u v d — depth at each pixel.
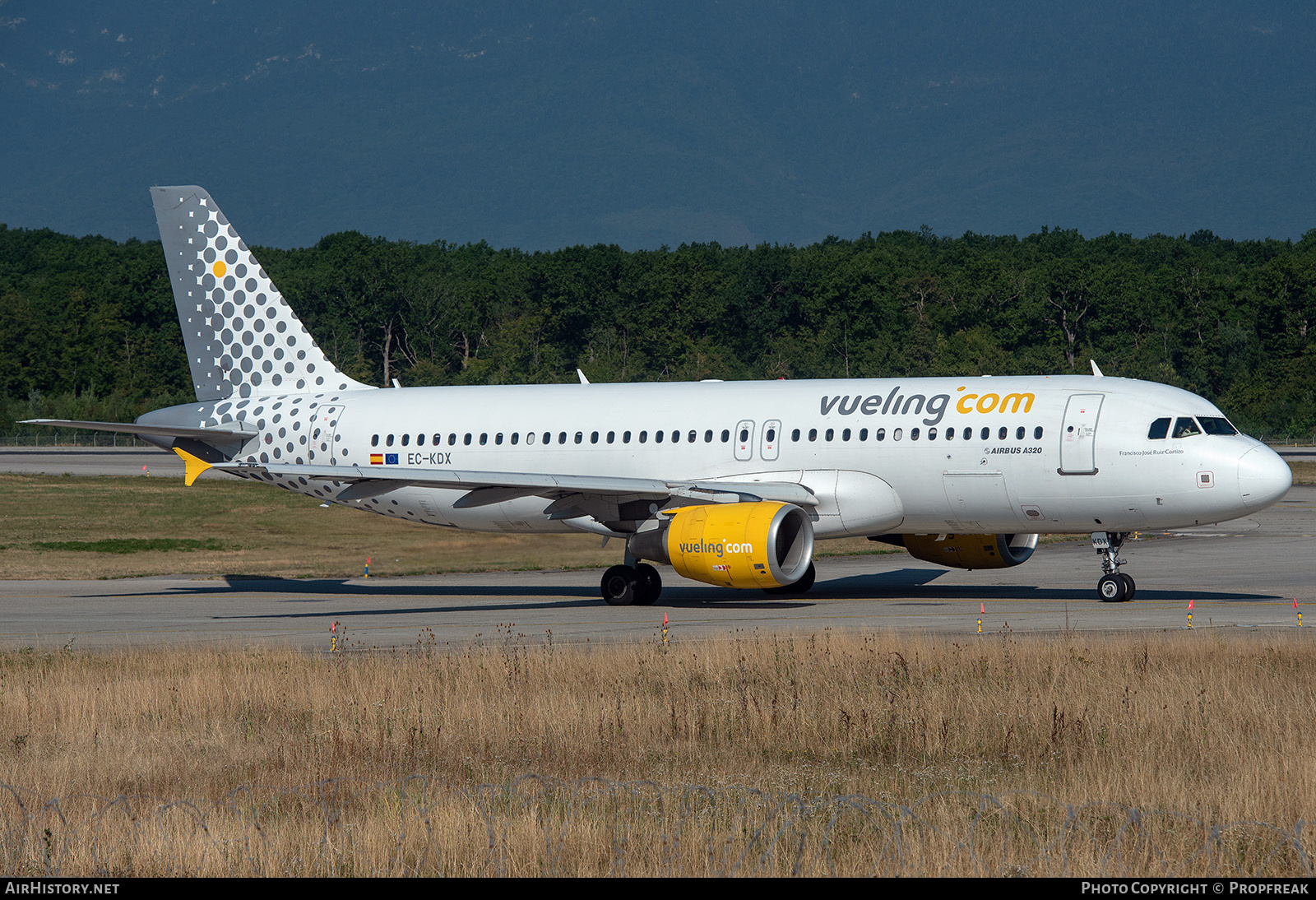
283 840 43.06
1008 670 69.31
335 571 159.38
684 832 42.72
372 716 62.56
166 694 68.44
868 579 141.25
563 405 128.62
